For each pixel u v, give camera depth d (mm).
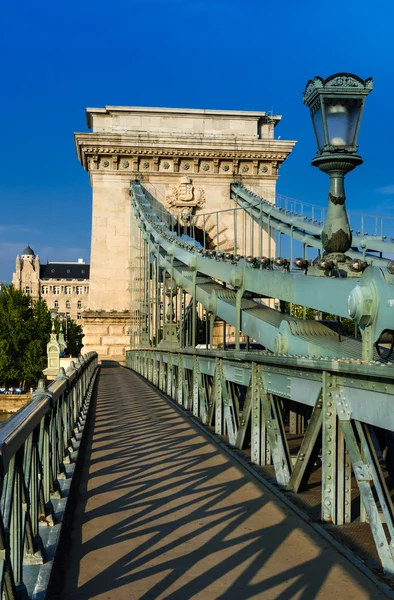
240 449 10305
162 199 53219
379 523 5410
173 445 11266
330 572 5375
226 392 11352
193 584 5207
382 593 4953
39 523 6199
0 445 3799
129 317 51281
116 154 52781
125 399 20156
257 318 10234
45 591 4699
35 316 86000
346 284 6730
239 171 54031
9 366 79438
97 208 52875
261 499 7539
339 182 7762
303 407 12891
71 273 172250
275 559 5680
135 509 7348
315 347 7520
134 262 46375
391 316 5480
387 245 13859
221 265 13852
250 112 55250
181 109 54906
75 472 9219
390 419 5109
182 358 17297
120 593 5055
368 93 7449
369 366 5184
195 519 6891
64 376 10039
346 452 6484
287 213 30797
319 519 6652
